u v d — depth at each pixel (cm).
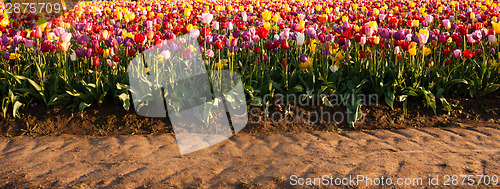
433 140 443
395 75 541
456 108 534
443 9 1042
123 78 524
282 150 415
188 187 320
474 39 542
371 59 546
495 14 834
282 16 775
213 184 326
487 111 530
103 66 573
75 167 364
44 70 540
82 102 503
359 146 426
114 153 405
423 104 541
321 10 1087
